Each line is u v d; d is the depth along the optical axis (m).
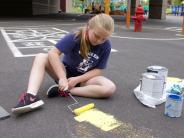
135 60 6.24
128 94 3.85
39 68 3.36
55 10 35.03
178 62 6.21
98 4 34.88
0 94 3.72
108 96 3.63
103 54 3.62
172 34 12.20
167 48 8.19
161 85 3.51
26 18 19.75
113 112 3.25
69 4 40.59
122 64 5.74
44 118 3.06
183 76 4.96
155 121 3.08
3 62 5.60
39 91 3.80
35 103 3.14
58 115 3.14
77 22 16.88
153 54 7.11
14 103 3.43
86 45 3.47
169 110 3.19
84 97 3.63
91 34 3.35
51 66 3.52
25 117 3.07
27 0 24.75
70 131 2.82
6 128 2.85
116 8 35.34
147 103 3.46
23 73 4.77
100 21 3.22
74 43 3.50
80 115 3.14
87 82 3.67
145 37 10.71
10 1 24.30
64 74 3.49
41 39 9.11
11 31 11.12
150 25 17.23
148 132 2.84
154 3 25.03
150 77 3.50
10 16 21.72
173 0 45.81
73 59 3.61
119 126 2.94
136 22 12.76
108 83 3.60
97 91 3.57
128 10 14.49
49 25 14.32
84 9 38.34
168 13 38.97
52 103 3.42
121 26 15.55
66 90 3.46
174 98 3.17
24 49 7.17
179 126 2.99
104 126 2.93
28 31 11.29
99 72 3.68
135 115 3.20
